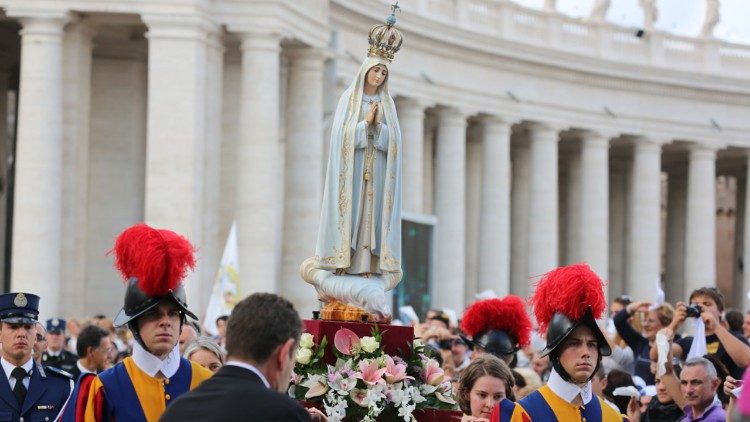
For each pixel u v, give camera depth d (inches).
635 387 893.2
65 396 771.4
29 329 764.0
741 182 4264.3
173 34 2229.3
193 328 965.8
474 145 3577.8
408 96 3083.2
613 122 3695.9
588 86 3644.2
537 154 3540.8
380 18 2925.7
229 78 2423.7
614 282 4126.5
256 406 449.4
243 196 2331.4
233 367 464.1
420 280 2445.9
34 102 2212.1
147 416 575.8
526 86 3469.5
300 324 474.9
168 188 2222.0
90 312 2418.8
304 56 2495.1
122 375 582.9
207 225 2295.8
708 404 761.0
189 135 2229.3
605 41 3715.6
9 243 2802.7
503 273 3366.1
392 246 701.9
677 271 4234.7
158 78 2226.9
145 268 568.7
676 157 4163.4
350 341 677.9
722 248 5108.3
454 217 3225.9
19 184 2214.6
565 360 585.0
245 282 2322.8
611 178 4146.2
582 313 579.2
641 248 3789.4
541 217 3526.1
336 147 698.8
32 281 2199.8
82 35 2267.5
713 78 3868.1
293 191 2497.5
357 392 663.8
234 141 2416.3
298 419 451.2
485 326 802.2
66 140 2257.6
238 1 2313.0
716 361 831.7
